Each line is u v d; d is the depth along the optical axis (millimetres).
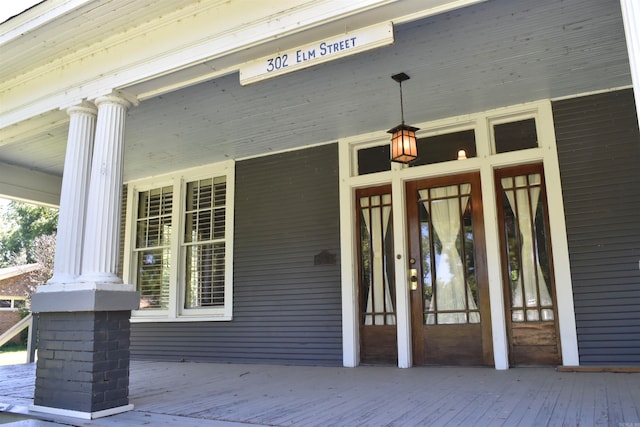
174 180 7793
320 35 3492
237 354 6742
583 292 4953
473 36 4066
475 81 4895
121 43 4227
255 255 6855
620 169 4980
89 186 4203
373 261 6156
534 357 5168
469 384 4289
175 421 3361
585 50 4332
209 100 5227
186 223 7648
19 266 18984
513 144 5551
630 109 5020
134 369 6145
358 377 4984
